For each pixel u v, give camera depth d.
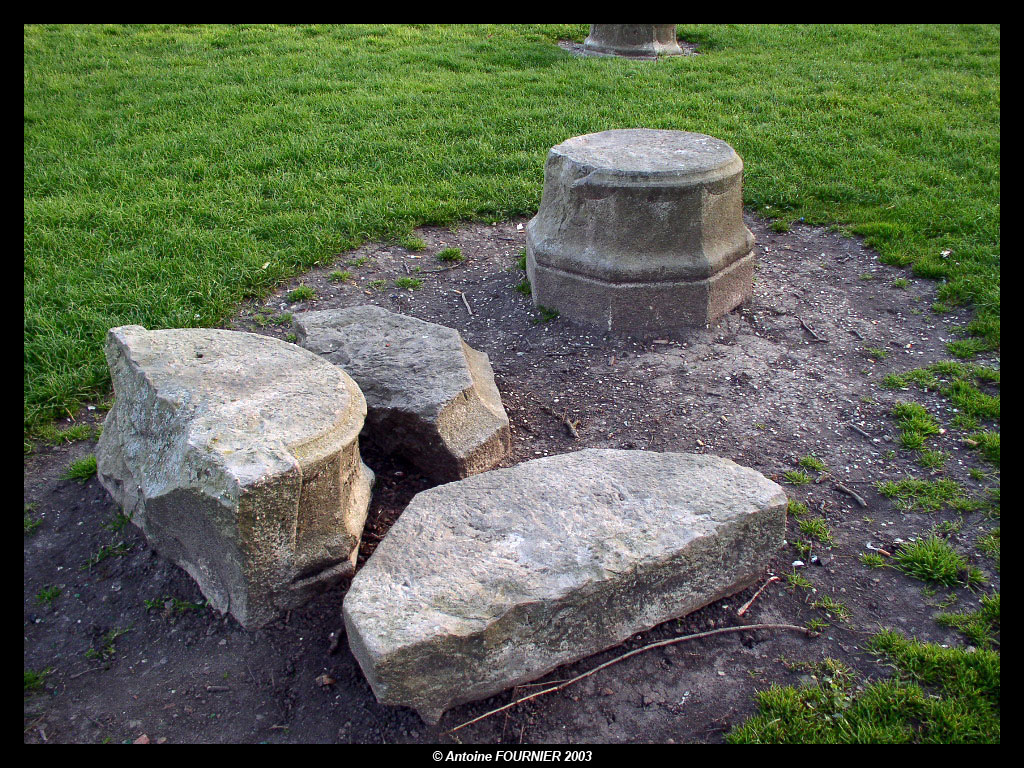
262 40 11.20
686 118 8.59
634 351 5.05
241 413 3.14
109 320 5.09
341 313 4.54
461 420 3.84
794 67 10.57
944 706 2.85
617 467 3.44
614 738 2.82
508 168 7.46
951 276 5.80
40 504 3.83
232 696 2.93
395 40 11.37
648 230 4.92
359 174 7.30
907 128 8.48
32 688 2.99
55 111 8.45
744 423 4.43
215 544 3.04
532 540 3.02
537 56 10.73
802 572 3.48
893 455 4.18
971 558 3.53
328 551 3.17
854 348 5.11
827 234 6.60
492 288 5.84
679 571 3.06
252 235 6.27
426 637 2.63
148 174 7.20
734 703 2.93
